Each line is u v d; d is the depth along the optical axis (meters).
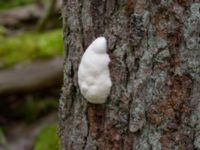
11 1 2.07
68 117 0.73
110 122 0.69
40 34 1.61
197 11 0.63
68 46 0.71
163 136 0.67
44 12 1.83
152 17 0.64
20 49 1.48
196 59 0.64
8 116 1.56
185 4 0.63
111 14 0.66
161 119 0.66
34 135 1.45
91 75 0.67
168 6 0.63
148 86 0.66
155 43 0.64
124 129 0.69
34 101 1.59
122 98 0.67
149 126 0.67
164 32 0.64
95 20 0.67
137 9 0.64
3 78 1.44
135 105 0.67
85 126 0.71
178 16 0.63
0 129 1.43
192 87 0.65
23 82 1.45
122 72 0.67
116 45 0.66
